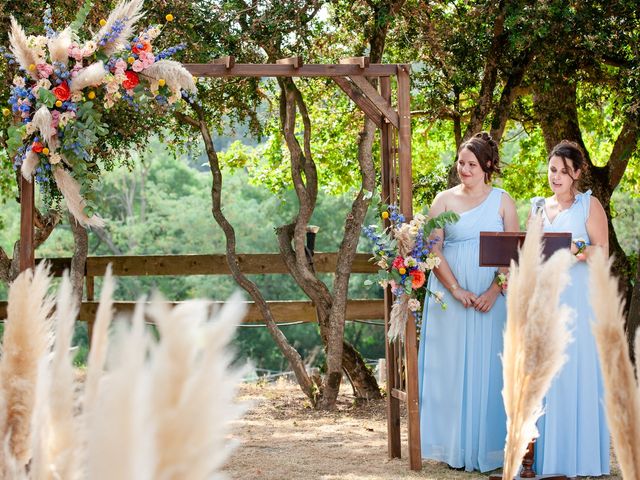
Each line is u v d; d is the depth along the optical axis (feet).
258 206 106.32
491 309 17.89
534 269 3.45
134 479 1.16
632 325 26.68
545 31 26.61
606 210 35.76
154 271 33.71
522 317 3.43
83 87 17.39
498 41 29.91
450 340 18.20
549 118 33.83
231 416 1.20
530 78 31.14
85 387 1.61
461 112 32.63
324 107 38.01
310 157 30.19
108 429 1.17
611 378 2.64
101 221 17.43
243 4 27.96
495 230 18.13
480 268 18.02
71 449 1.63
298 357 29.63
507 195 18.47
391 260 18.28
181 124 32.24
